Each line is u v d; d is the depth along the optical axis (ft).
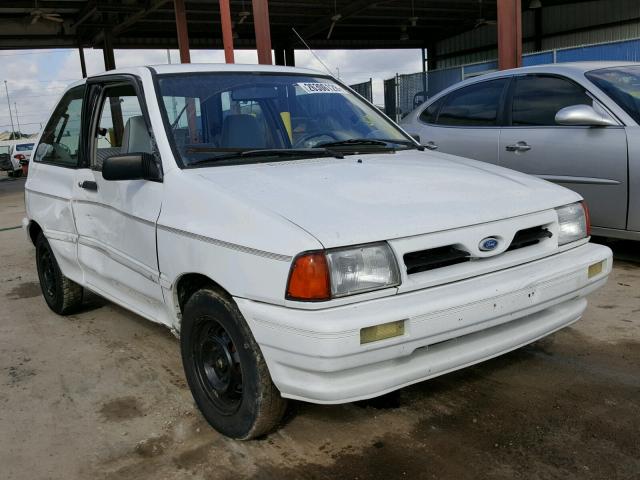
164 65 12.25
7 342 14.71
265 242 8.13
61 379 12.35
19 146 97.04
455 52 114.52
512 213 9.28
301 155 11.20
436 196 9.30
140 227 10.77
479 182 10.21
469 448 9.05
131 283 11.71
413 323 7.92
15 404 11.36
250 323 8.34
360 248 7.98
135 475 8.89
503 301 8.68
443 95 21.86
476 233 8.80
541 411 9.98
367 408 10.38
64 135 15.07
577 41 92.32
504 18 31.30
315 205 8.64
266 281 8.09
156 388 11.66
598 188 16.75
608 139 16.46
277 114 12.29
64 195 14.12
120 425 10.35
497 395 10.59
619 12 86.12
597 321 13.60
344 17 83.66
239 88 12.09
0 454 9.65
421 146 13.11
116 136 12.61
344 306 7.87
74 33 87.61
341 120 13.14
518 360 11.90
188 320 9.77
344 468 8.73
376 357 7.84
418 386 11.08
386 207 8.71
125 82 12.03
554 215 9.87
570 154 17.25
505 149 18.95
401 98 63.62
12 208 44.27
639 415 9.69
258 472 8.77
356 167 10.57
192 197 9.56
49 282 16.57
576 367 11.48
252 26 93.45
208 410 9.81
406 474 8.52
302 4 79.61
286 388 8.27
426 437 9.41
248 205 8.69
